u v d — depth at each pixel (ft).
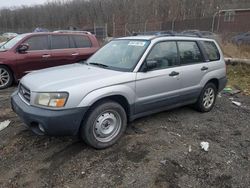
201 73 17.21
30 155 12.41
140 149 12.91
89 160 11.98
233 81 28.94
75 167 11.53
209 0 158.20
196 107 18.20
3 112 17.57
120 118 13.25
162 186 10.65
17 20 239.71
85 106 11.71
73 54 27.94
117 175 11.10
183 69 15.96
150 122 16.07
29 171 11.33
